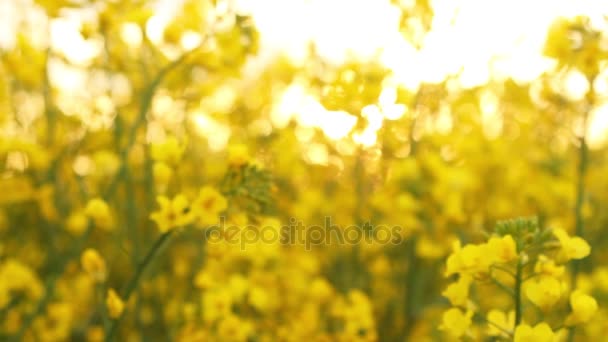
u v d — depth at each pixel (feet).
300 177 4.67
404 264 4.16
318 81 3.79
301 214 4.15
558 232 2.14
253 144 4.63
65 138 4.13
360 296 3.06
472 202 4.05
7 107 4.22
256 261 3.12
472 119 4.55
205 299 2.90
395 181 3.47
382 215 3.83
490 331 2.18
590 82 2.93
